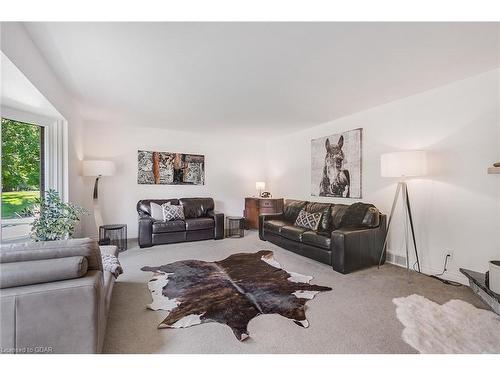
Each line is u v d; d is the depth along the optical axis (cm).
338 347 158
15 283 123
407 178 319
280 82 272
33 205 274
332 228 367
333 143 434
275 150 604
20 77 182
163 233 429
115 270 207
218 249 405
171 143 520
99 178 451
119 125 468
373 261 319
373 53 210
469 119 260
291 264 328
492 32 179
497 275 201
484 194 250
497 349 156
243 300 223
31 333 122
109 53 211
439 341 164
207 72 247
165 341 163
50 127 295
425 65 232
